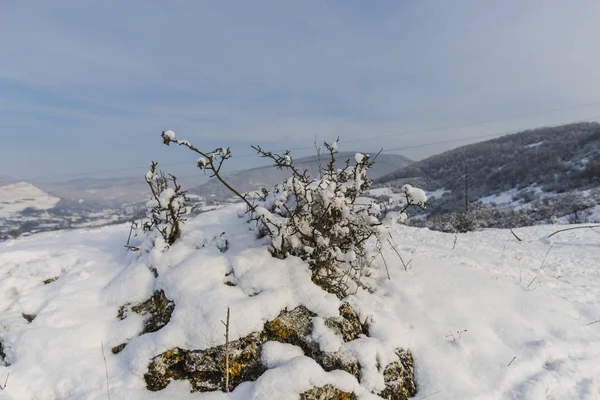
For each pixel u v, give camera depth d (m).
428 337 3.85
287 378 2.93
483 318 4.21
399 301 4.24
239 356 3.28
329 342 3.32
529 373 3.60
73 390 3.12
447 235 8.70
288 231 4.16
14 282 4.39
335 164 4.45
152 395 3.06
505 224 29.53
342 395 3.00
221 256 4.18
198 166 3.85
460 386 3.35
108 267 4.69
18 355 3.42
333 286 4.01
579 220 29.66
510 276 5.46
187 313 3.48
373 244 5.47
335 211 4.14
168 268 4.16
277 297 3.62
